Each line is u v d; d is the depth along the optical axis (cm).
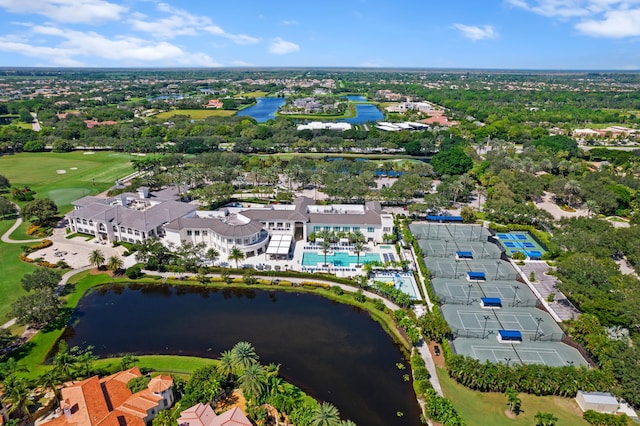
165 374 8788
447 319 10656
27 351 9569
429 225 17050
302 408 7519
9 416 7419
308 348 9800
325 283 12600
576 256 11762
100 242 15612
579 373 8212
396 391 8506
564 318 10806
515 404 7800
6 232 16462
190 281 12775
